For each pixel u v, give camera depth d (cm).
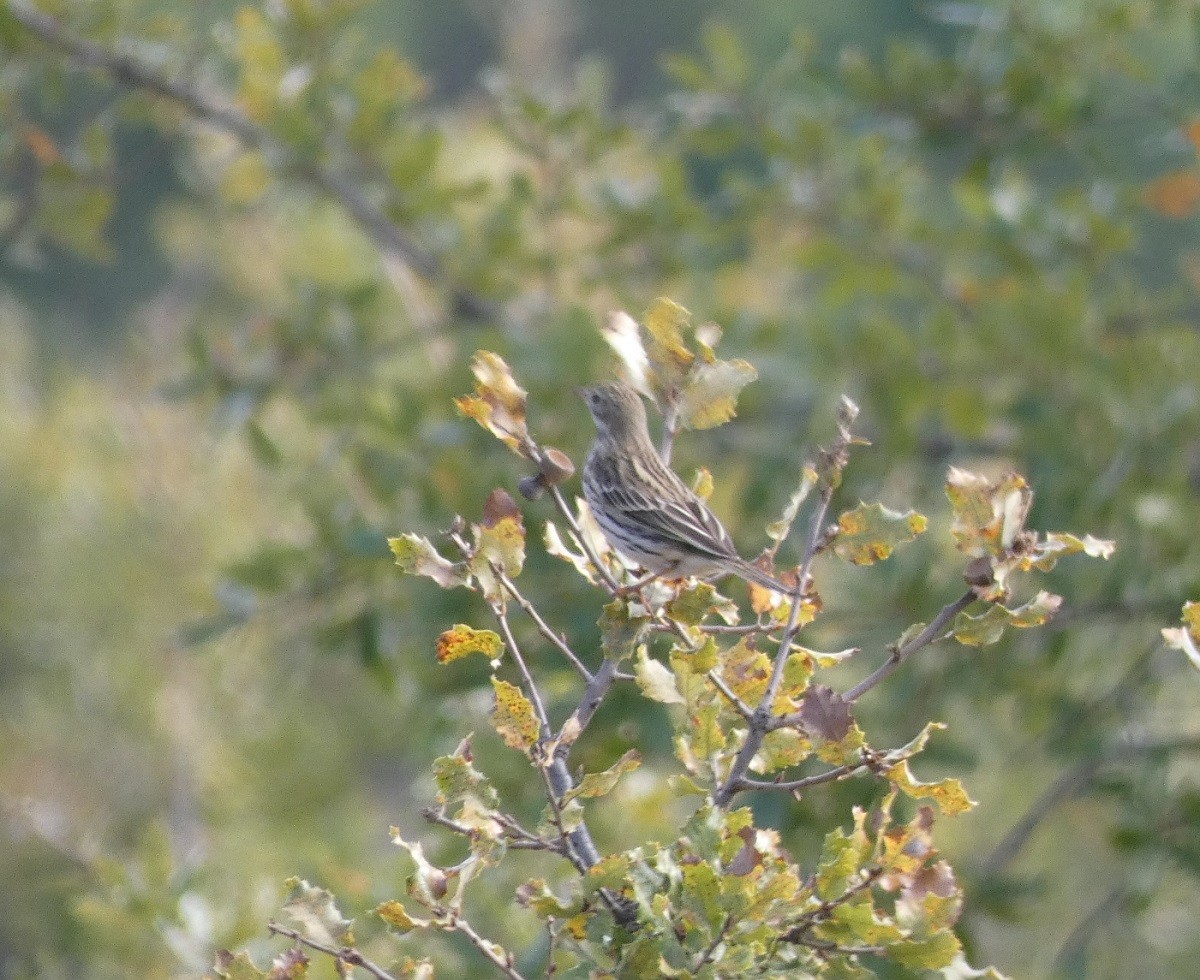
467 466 1303
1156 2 1488
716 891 521
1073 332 1357
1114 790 1273
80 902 1045
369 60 1652
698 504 865
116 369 2222
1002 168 1609
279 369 1462
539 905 538
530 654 1184
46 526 1573
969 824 1549
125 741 1550
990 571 566
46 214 1528
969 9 1515
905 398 1344
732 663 596
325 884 1057
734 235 1602
